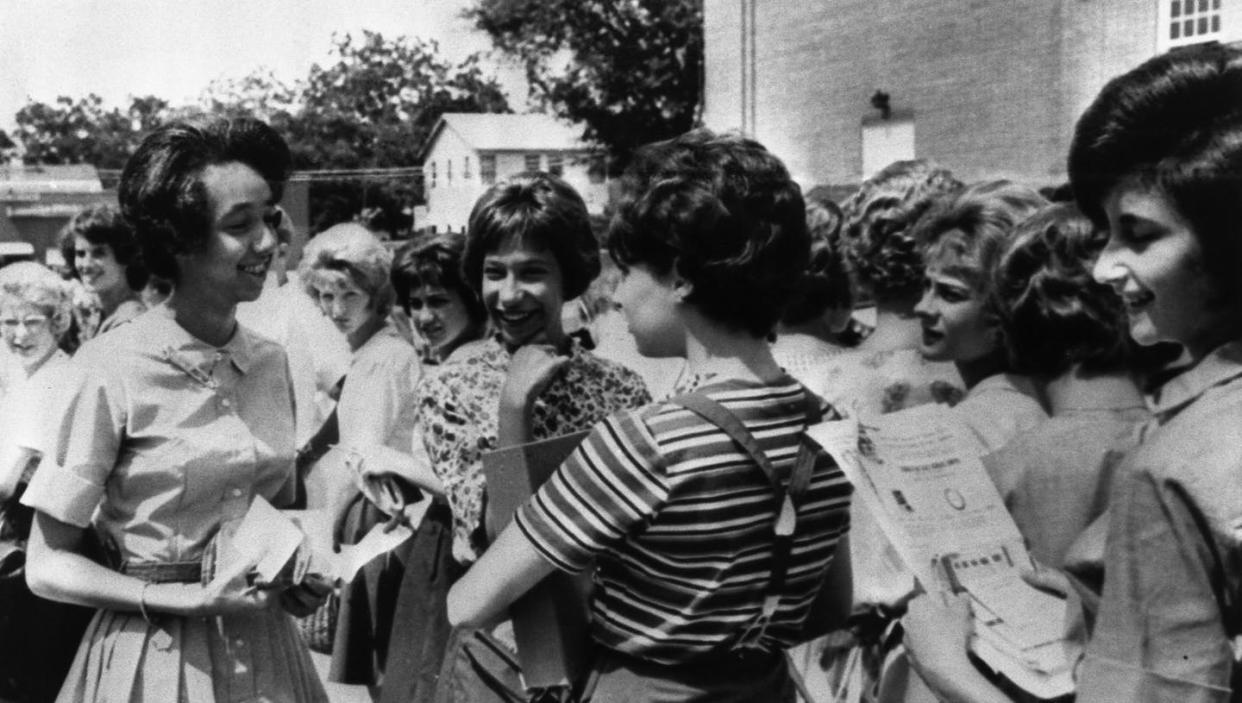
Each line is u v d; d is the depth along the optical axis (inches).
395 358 160.1
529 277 112.8
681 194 72.4
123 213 95.3
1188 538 53.8
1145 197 57.4
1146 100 57.1
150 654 94.3
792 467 73.7
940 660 79.6
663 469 70.4
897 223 117.0
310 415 163.9
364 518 153.2
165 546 94.7
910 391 117.2
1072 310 85.4
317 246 165.6
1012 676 72.0
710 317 74.7
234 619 97.9
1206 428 54.3
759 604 73.7
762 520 72.6
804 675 111.7
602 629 75.6
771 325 75.7
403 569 158.7
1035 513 85.1
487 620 75.0
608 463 70.9
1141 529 55.4
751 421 72.7
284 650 102.5
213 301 96.9
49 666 106.7
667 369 165.6
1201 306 57.6
